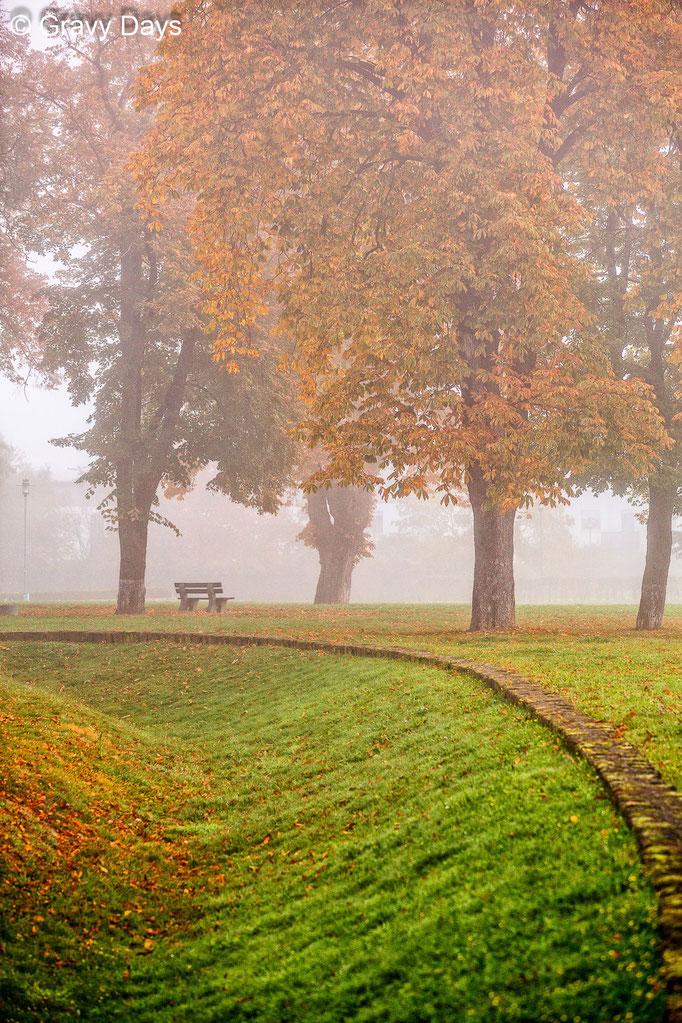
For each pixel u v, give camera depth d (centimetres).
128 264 3052
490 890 591
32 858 848
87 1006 653
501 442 1831
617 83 1917
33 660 2039
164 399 3159
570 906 534
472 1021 474
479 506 2112
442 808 795
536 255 1714
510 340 1886
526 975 489
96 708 1723
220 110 1861
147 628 2291
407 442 1911
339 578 3978
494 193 1709
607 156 2053
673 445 2233
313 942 646
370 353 1931
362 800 942
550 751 823
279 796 1083
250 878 851
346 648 1770
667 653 1476
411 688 1338
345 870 768
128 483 3050
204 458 3136
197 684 1789
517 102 1770
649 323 2303
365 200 1933
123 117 3097
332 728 1286
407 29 1834
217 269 2116
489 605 2111
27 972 681
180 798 1152
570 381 1875
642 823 582
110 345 3186
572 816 647
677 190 2067
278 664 1808
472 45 1822
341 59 1962
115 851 931
